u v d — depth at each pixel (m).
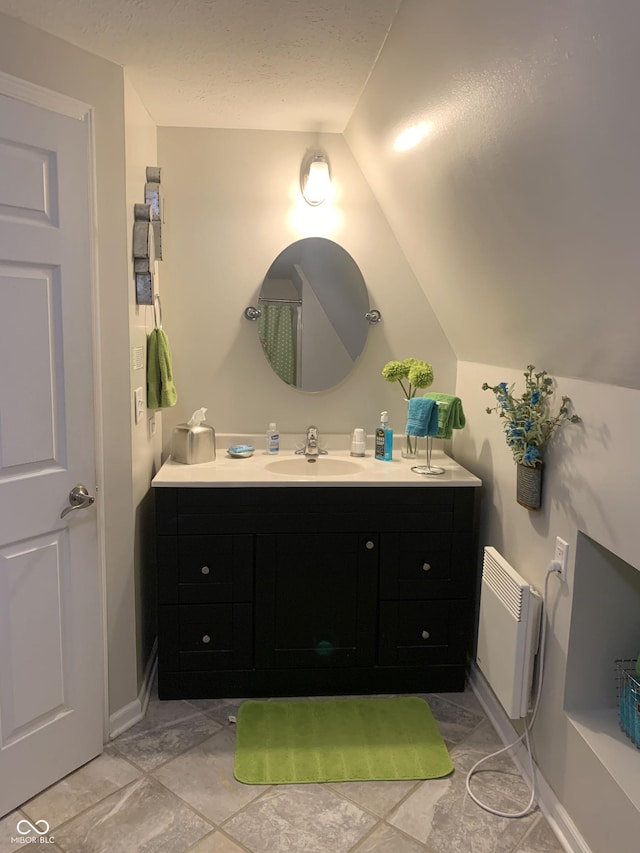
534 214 1.50
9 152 1.62
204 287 2.70
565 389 1.79
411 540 2.36
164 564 2.28
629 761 1.56
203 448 2.55
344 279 2.75
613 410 1.54
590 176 1.22
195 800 1.86
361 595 2.37
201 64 1.96
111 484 2.04
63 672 1.90
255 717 2.25
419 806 1.85
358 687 2.43
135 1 1.56
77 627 1.92
